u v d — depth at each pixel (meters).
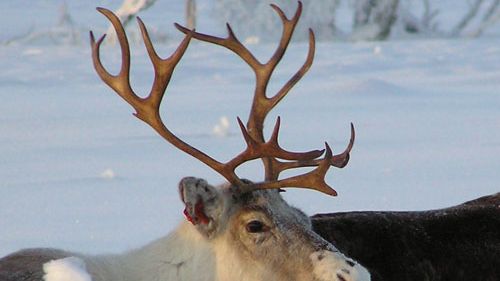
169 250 12.08
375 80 41.38
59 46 60.41
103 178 23.80
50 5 89.44
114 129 31.33
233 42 12.83
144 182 23.34
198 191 11.70
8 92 40.62
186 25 65.75
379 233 15.36
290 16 63.59
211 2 85.44
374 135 30.08
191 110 35.38
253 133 12.80
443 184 23.22
